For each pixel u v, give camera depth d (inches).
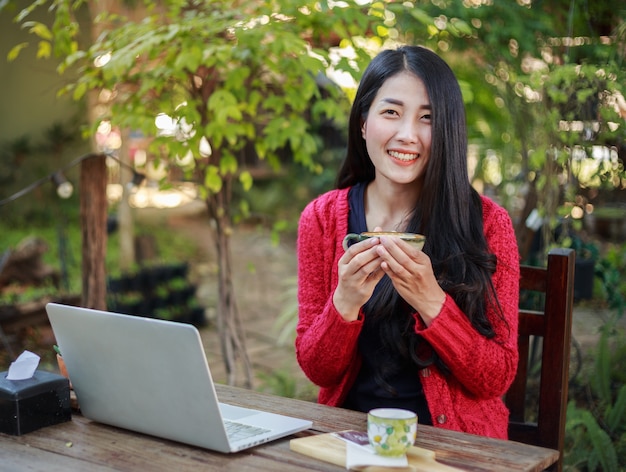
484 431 66.4
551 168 124.1
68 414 60.0
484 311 66.5
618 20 119.9
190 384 51.0
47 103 376.5
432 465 48.6
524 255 144.9
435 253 67.9
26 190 126.3
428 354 67.8
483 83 137.9
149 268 222.2
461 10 123.2
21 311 190.9
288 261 322.7
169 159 123.8
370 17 107.7
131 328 52.4
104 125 128.3
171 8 116.3
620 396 113.2
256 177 401.7
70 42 120.1
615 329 135.2
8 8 129.0
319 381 70.1
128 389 55.2
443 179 67.6
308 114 205.2
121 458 51.8
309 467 49.4
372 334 69.8
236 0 117.8
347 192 76.5
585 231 163.3
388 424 49.2
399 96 67.6
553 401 71.4
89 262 126.8
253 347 193.8
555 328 71.1
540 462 50.5
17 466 50.6
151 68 117.6
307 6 104.2
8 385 57.6
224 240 129.8
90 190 125.8
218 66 111.3
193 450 53.0
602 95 113.0
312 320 72.7
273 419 58.7
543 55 126.0
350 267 61.5
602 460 100.8
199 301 248.4
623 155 116.9
